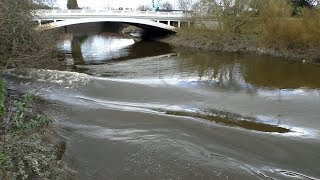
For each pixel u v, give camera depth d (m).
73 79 21.42
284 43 36.25
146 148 12.31
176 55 36.97
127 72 26.52
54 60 25.11
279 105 18.11
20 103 13.32
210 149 12.56
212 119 16.16
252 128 15.07
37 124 12.20
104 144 12.70
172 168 10.97
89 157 11.80
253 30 41.84
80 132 13.94
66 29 75.38
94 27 87.88
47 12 41.50
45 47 21.52
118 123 15.07
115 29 82.62
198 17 46.00
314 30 33.97
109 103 18.23
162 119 15.41
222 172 10.76
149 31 62.38
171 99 19.03
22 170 8.87
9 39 19.16
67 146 12.55
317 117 16.31
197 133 13.98
